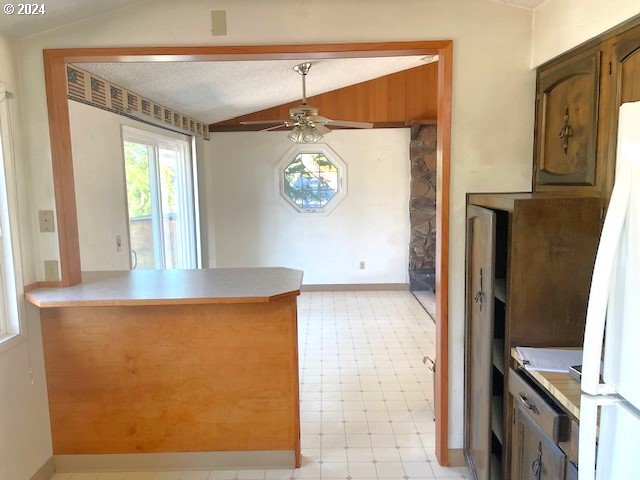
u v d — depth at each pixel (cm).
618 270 94
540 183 214
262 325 233
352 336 442
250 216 609
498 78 220
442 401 237
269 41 216
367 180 600
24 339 218
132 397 238
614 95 158
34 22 205
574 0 178
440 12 216
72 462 241
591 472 101
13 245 213
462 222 228
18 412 212
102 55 217
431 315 508
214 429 240
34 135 223
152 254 437
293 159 600
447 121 222
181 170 515
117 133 343
